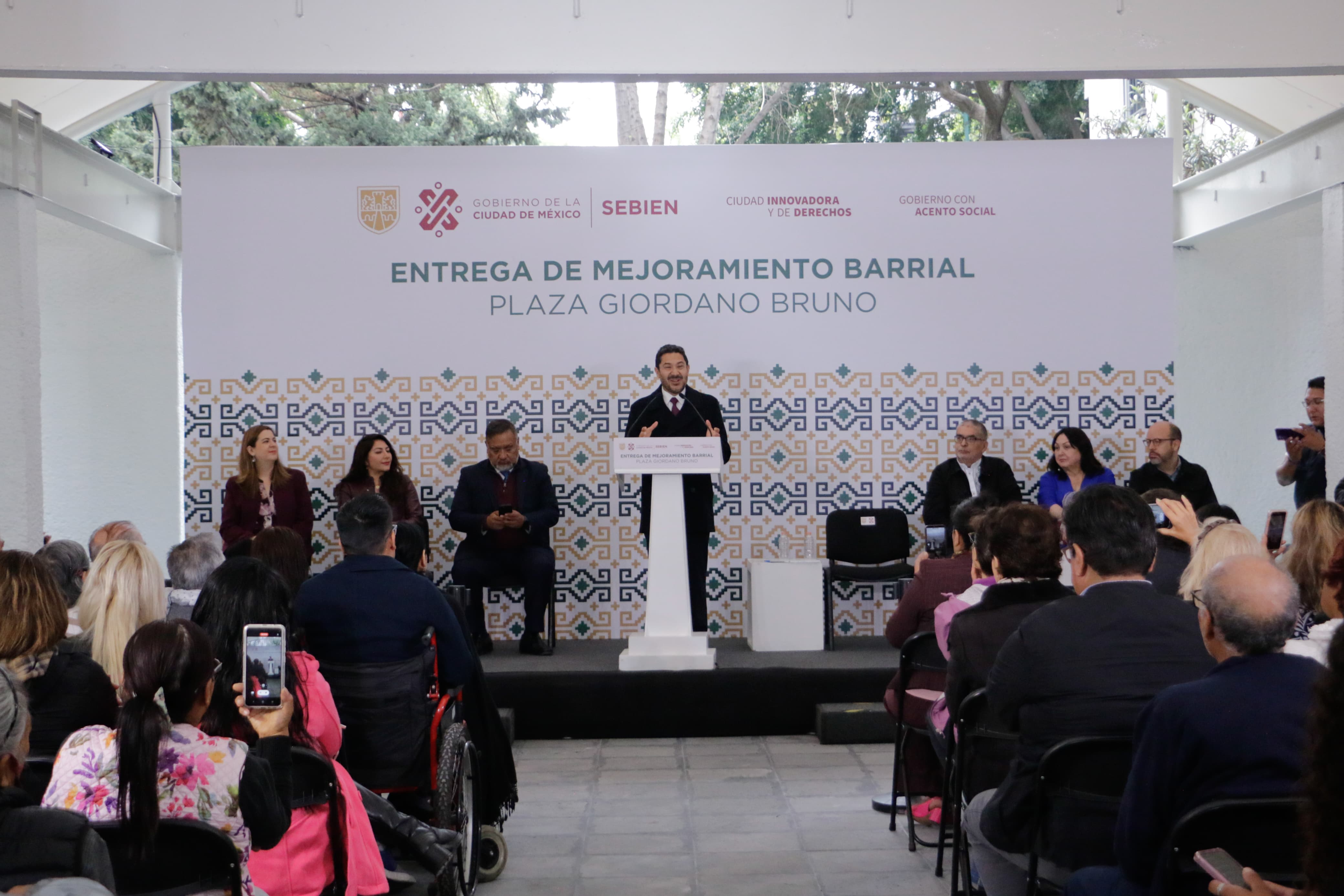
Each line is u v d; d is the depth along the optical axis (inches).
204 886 84.7
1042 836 103.1
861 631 300.2
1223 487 343.3
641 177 300.0
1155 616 102.7
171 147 323.3
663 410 272.7
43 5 204.4
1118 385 301.3
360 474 278.5
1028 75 213.9
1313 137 262.8
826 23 208.8
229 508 275.4
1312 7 209.0
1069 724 101.0
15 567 100.7
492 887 151.5
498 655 268.1
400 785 136.8
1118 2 209.3
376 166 299.1
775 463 301.6
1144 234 300.5
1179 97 323.6
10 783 66.2
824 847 166.4
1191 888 79.0
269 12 206.2
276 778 93.3
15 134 236.8
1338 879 52.8
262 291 298.4
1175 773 81.0
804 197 300.2
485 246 299.6
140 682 84.3
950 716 133.1
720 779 204.8
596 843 169.5
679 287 300.4
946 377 301.4
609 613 301.4
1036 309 301.3
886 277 300.7
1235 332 341.4
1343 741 53.3
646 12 207.8
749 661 248.1
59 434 325.1
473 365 300.4
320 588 137.8
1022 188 300.4
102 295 325.1
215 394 298.2
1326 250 258.5
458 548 281.0
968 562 171.8
